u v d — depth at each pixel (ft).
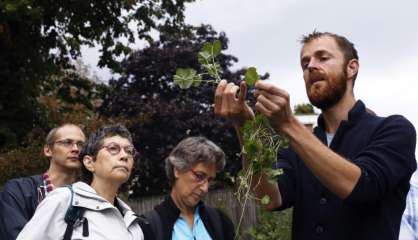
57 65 40.78
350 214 7.49
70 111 38.40
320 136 8.22
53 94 43.47
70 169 12.67
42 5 35.32
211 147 10.57
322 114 8.35
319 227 7.73
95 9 38.88
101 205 9.05
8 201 11.40
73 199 9.00
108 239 8.81
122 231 9.13
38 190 12.00
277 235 20.53
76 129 12.98
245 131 7.11
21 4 28.86
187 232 10.21
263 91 6.80
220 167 10.85
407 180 7.59
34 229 8.74
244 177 7.22
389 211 7.40
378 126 7.62
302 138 6.73
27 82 35.42
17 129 33.63
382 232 7.29
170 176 10.62
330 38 7.94
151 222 10.06
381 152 7.24
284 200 8.21
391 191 7.40
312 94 7.91
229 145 66.03
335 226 7.56
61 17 36.55
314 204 7.89
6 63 34.14
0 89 34.01
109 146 9.49
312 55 7.89
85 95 44.14
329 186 6.91
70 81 41.55
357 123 7.84
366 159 7.16
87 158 9.71
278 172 7.09
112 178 9.39
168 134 64.75
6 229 10.94
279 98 6.70
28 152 29.22
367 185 6.82
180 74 7.26
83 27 39.45
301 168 8.30
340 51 7.88
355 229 7.43
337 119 8.07
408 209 10.89
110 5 39.32
